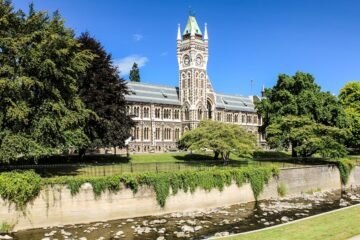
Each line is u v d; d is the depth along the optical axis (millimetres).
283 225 31469
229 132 67000
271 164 61625
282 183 58875
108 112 60781
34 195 37375
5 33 42000
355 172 73500
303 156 73562
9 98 39438
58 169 48344
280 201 54406
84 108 51219
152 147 116188
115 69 64562
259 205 51062
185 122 125125
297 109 75750
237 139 67500
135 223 40094
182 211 46531
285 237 27359
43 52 42406
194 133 69188
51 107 42938
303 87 79062
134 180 42875
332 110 78062
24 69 42031
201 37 128125
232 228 37875
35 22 44625
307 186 63312
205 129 69250
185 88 126000
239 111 146375
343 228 30203
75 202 39531
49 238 33688
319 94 79125
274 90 82188
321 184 66188
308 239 26875
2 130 40938
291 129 69875
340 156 68750
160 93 124062
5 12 42062
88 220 40094
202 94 127000
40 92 43750
